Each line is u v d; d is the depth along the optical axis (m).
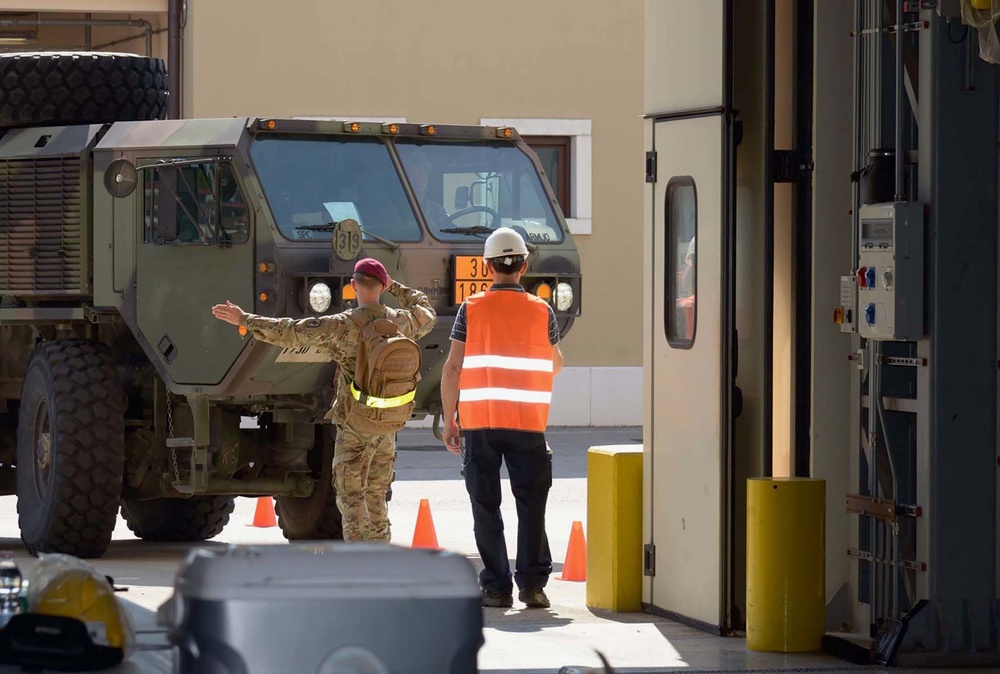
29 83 39.50
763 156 27.94
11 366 41.78
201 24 71.25
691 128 28.80
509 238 31.08
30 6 70.50
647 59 30.16
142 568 35.72
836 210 27.67
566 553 37.41
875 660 25.55
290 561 12.66
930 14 24.98
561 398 73.88
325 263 34.81
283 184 35.25
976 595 25.45
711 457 28.33
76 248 37.75
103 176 36.09
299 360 35.00
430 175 37.00
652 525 30.23
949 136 25.02
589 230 74.50
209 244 35.06
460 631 12.47
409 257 35.84
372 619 12.32
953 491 25.28
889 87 25.80
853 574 27.39
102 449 36.69
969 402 25.27
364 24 72.56
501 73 74.00
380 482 31.55
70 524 36.75
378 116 72.81
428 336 35.84
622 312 74.94
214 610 12.24
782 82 28.59
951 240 25.09
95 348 37.84
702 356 28.58
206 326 35.31
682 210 29.45
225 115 71.56
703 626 28.59
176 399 37.84
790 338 28.52
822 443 27.72
